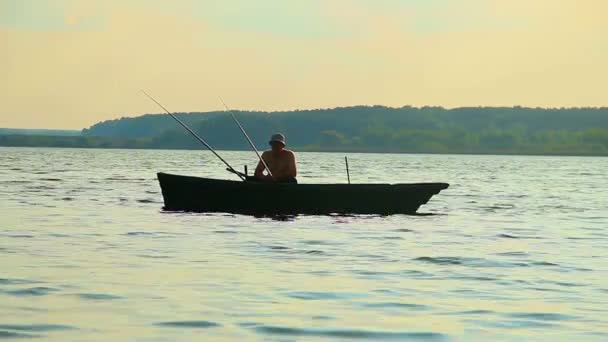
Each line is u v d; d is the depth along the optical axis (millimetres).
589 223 90438
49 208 95938
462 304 43656
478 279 51500
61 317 38875
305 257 59469
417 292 46875
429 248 66125
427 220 89750
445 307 42844
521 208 111125
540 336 37031
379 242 69125
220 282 48531
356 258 59562
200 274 51062
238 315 40094
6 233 70562
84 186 142375
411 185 90688
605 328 38562
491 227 84312
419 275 52688
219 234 72188
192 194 88500
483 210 106500
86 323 37812
